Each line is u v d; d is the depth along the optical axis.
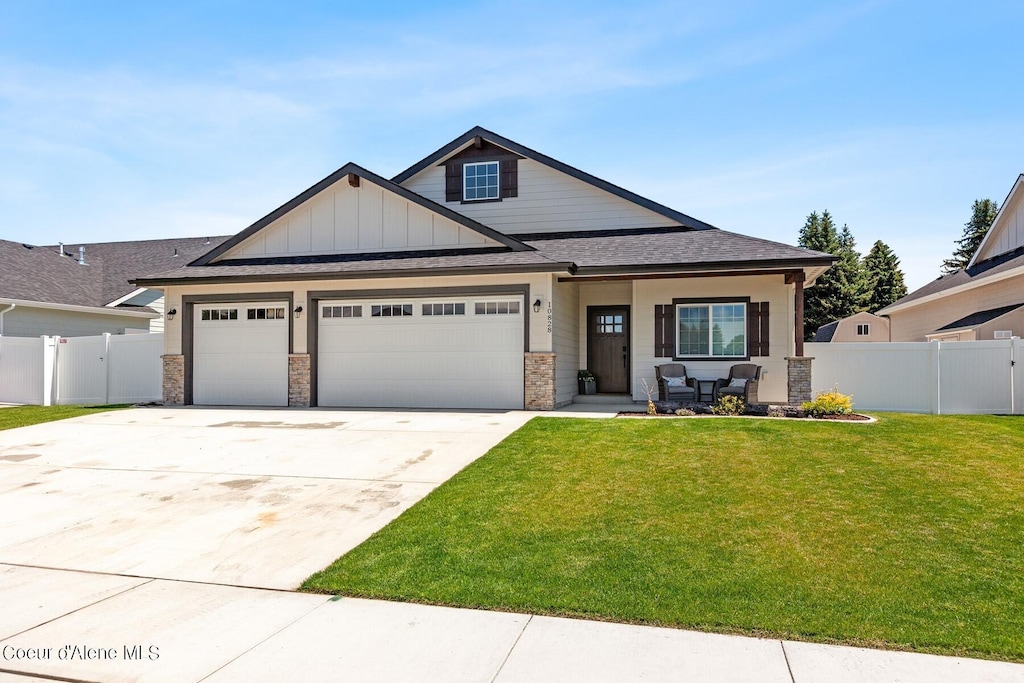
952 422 11.04
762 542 5.37
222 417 13.44
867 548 5.19
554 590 4.59
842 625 3.97
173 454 9.57
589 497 6.72
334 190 16.12
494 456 8.73
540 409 14.00
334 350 15.35
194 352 16.12
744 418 11.42
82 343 17.72
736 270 13.40
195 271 16.11
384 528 6.07
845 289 45.97
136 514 6.64
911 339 26.97
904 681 3.35
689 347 15.62
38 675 3.56
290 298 15.46
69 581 4.94
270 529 6.11
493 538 5.66
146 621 4.23
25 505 7.00
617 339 17.20
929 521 5.77
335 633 4.04
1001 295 19.19
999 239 22.58
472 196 17.83
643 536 5.58
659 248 14.81
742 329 15.34
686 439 9.31
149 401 17.22
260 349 15.75
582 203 17.20
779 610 4.19
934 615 4.07
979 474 7.32
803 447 8.73
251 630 4.09
